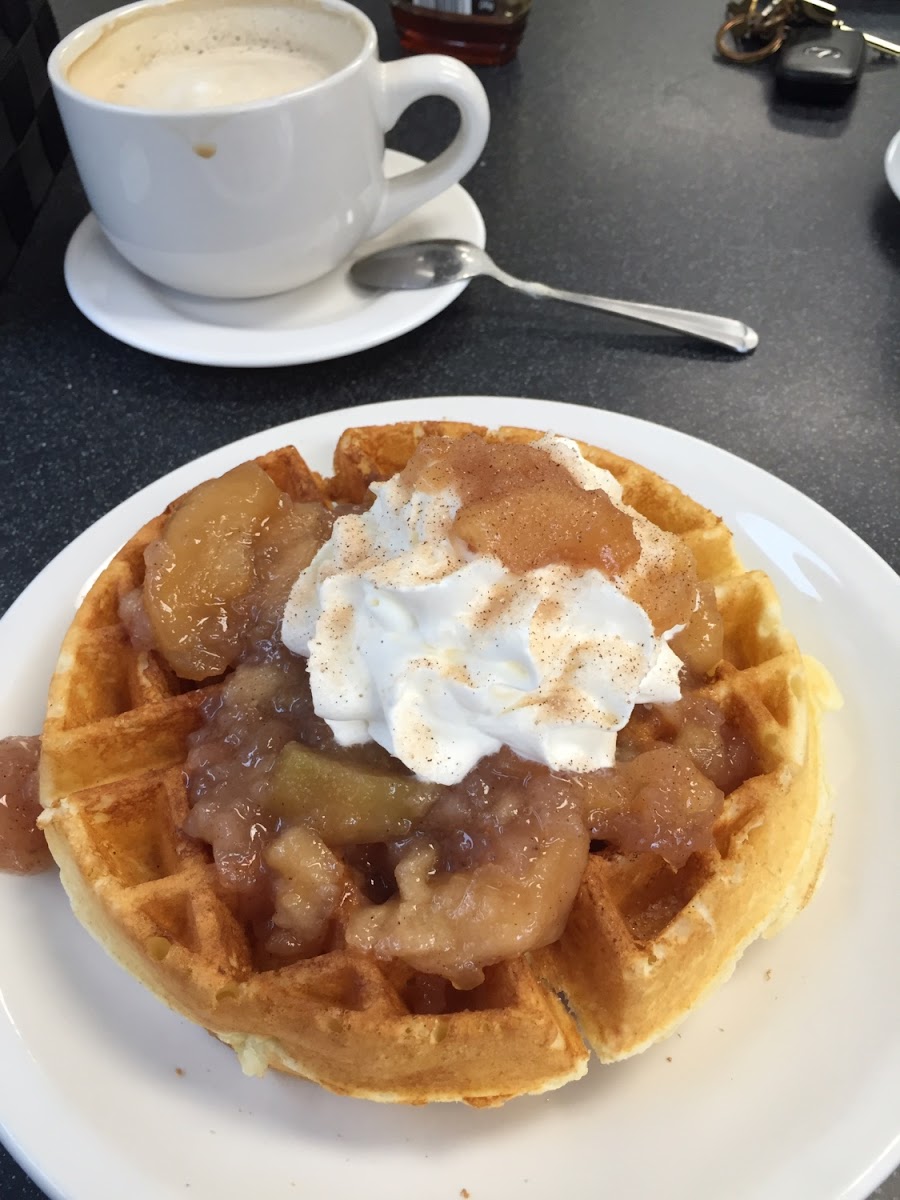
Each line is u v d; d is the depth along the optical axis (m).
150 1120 0.19
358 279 0.37
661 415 0.34
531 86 0.51
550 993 0.20
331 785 0.19
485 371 0.36
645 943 0.19
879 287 0.39
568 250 0.41
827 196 0.43
